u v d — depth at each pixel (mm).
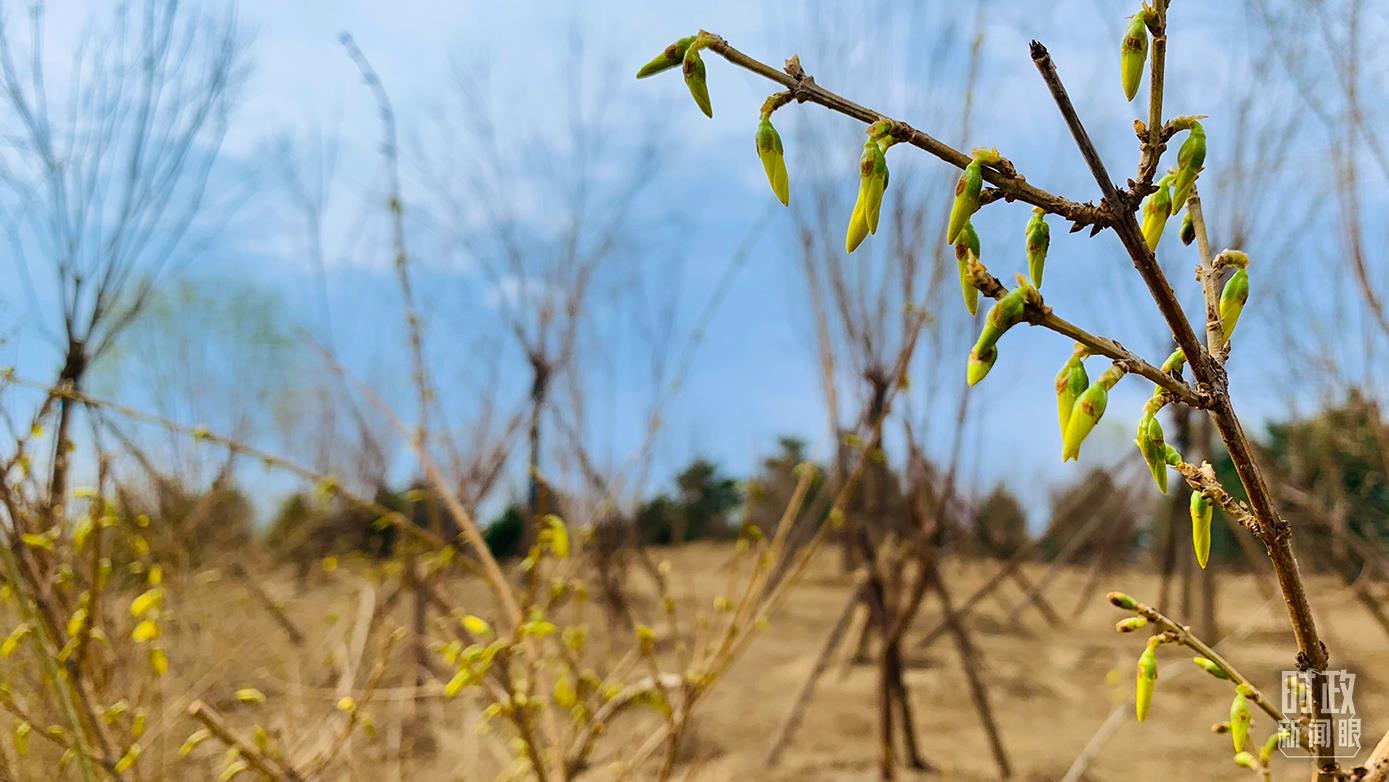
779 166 886
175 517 3568
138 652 2396
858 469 2797
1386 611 6066
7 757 2027
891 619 4023
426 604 3828
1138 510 7520
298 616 4309
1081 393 831
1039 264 872
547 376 4953
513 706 2043
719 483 8250
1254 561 5746
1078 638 6516
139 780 1951
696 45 875
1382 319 3273
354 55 3502
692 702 2410
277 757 1954
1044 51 852
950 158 854
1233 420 893
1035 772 3902
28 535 1871
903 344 3771
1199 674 5160
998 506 8625
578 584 2529
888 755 3803
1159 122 866
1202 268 989
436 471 2805
